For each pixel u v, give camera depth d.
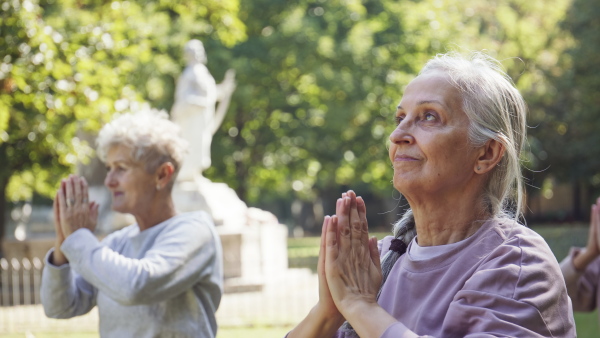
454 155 2.13
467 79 2.16
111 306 3.55
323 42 28.34
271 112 30.75
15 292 14.20
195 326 3.49
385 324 1.99
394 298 2.21
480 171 2.15
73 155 15.38
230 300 14.54
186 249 3.43
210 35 27.14
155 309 3.47
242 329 11.82
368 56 28.86
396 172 2.20
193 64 16.20
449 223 2.20
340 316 2.16
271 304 14.03
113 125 3.67
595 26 34.38
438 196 2.18
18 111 14.98
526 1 35.31
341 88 28.42
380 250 2.49
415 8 29.97
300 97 30.11
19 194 26.52
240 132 31.20
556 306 1.98
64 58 12.16
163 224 3.60
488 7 34.75
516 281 1.96
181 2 19.28
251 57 28.44
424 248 2.22
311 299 14.48
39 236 21.23
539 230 35.47
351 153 31.69
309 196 46.56
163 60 24.55
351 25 29.62
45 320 12.66
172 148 3.67
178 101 16.02
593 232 4.25
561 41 35.81
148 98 25.03
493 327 1.91
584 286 4.37
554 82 35.44
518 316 1.91
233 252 15.60
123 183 3.60
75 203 3.49
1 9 10.97
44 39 11.25
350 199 2.15
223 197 16.27
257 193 36.84
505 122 2.15
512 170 2.17
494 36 34.78
